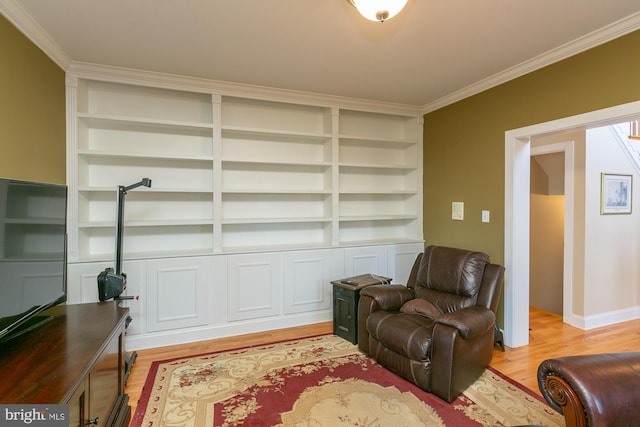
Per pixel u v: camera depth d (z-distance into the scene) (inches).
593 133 136.8
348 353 112.6
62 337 61.9
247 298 131.1
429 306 106.0
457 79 123.7
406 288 119.2
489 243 126.6
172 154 127.6
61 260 74.4
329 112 147.8
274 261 134.9
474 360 91.6
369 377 96.5
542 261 179.3
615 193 142.3
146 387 91.7
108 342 62.3
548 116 104.7
